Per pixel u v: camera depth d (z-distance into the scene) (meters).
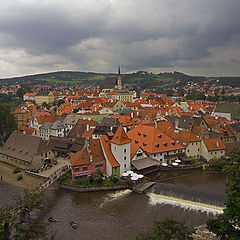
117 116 152.12
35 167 94.06
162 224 40.94
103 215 63.59
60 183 80.38
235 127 126.12
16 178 88.31
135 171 86.31
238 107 165.50
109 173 83.50
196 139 100.19
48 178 82.06
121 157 83.94
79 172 80.88
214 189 74.19
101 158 84.56
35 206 54.00
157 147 93.44
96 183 78.88
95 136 116.69
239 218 35.91
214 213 62.16
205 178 83.69
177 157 96.06
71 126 146.50
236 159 41.50
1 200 71.88
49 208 67.38
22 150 99.31
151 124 125.81
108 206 67.94
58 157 109.56
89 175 82.44
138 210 65.38
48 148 99.75
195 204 66.88
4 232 46.25
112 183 79.12
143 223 59.59
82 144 104.75
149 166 85.50
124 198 72.19
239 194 37.56
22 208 54.41
